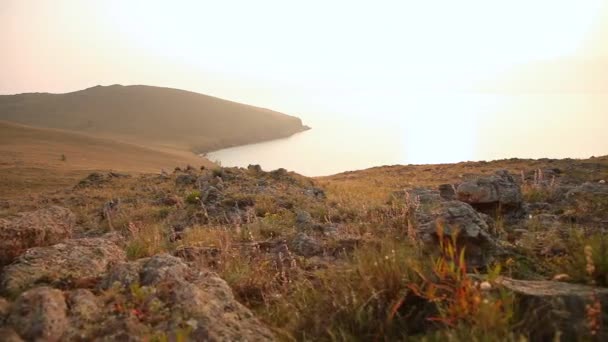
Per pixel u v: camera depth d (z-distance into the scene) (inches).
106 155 4507.9
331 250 256.8
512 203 325.4
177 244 308.5
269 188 683.4
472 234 182.7
